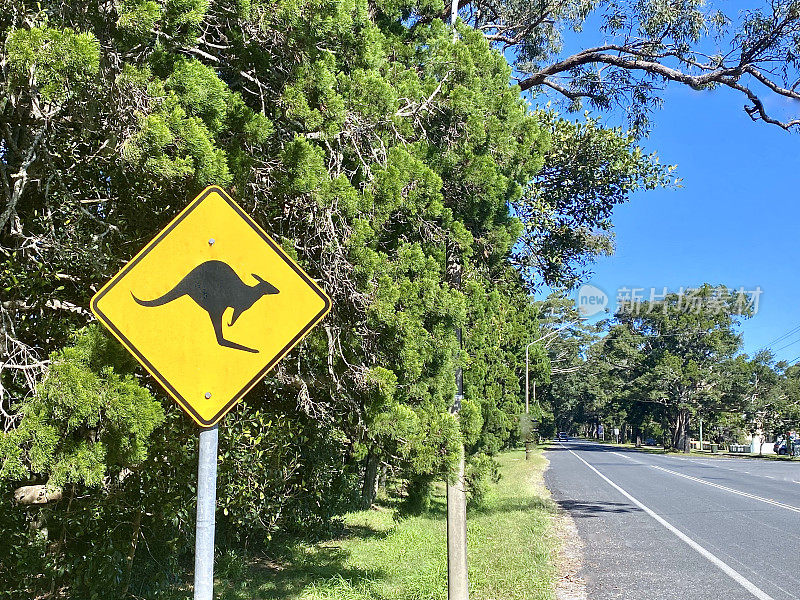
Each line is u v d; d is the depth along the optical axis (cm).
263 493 839
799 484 2262
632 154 1246
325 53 480
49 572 633
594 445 8694
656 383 6391
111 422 354
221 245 258
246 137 447
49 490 413
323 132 472
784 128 1056
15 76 379
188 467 677
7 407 460
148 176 409
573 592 770
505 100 681
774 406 6209
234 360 255
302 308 264
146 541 739
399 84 576
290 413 779
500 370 1405
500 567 886
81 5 392
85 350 367
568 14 1135
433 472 519
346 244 475
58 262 505
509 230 670
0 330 458
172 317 251
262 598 771
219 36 475
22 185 454
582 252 1315
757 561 943
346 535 1220
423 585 790
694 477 2600
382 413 490
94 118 404
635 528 1254
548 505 1603
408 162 530
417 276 520
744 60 1039
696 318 6388
